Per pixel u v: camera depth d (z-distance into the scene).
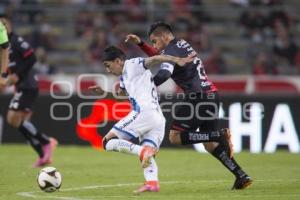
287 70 59.34
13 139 48.38
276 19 61.78
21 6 61.06
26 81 36.72
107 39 58.78
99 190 26.94
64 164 37.44
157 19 60.69
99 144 46.09
